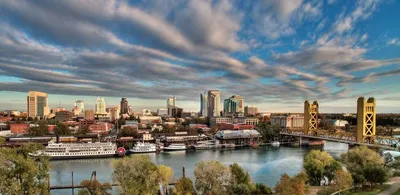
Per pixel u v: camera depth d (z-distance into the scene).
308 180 95.38
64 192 102.81
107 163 170.00
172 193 83.06
